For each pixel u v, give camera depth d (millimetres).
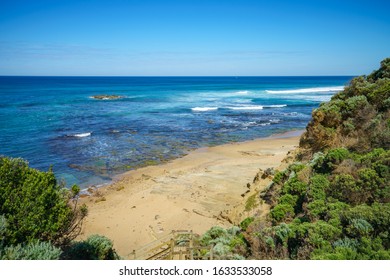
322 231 6840
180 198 16750
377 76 17188
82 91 98312
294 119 43469
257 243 8312
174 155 26016
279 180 12883
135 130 35969
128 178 20453
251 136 33188
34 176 7152
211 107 56844
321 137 14242
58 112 49844
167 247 10883
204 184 18688
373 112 12938
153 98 76500
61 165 23188
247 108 55188
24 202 6582
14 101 65375
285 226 7934
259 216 11664
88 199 17234
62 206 7312
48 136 32250
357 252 6102
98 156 25516
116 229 13758
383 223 6355
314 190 9031
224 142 30531
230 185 18391
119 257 9352
